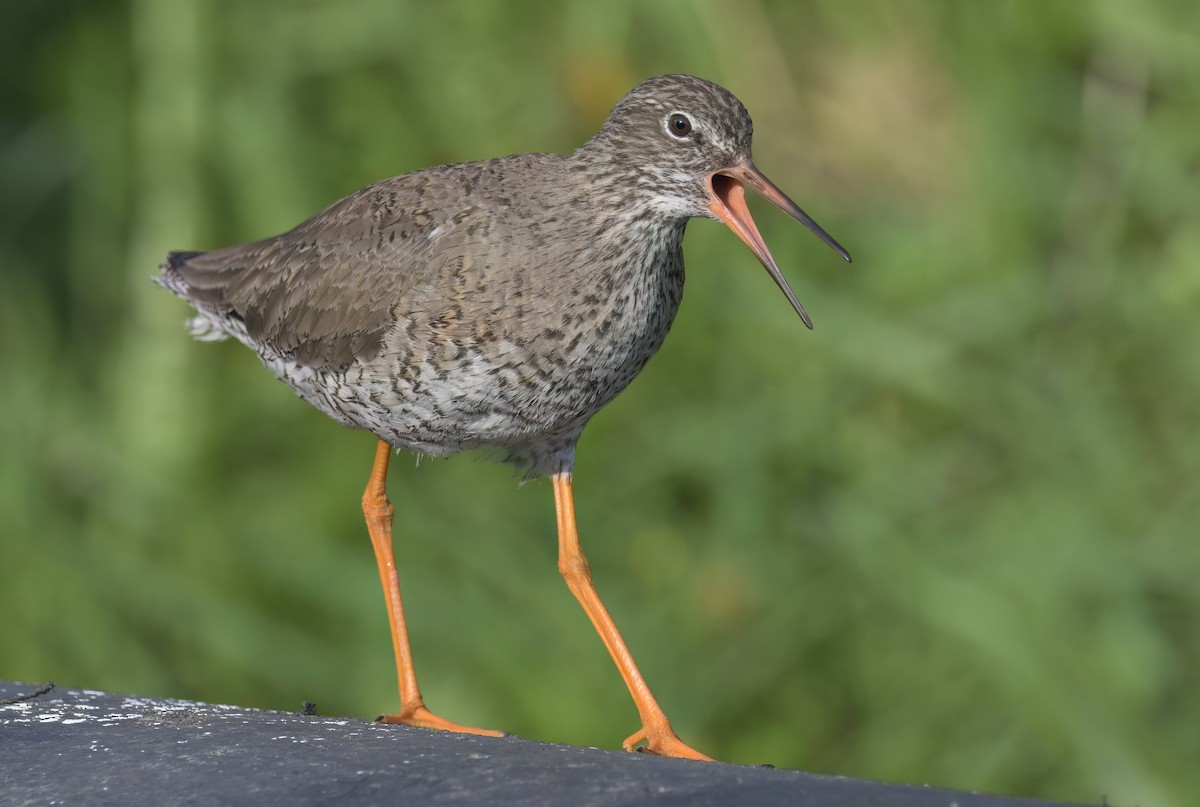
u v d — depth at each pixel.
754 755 11.02
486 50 14.45
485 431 8.38
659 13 14.50
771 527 12.17
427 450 8.77
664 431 12.76
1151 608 11.48
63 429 12.91
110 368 13.31
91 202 14.07
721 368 13.06
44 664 11.32
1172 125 13.95
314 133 14.14
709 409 12.83
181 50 13.54
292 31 14.34
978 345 12.92
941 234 13.68
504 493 12.38
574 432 8.64
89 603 11.60
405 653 9.00
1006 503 12.09
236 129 13.62
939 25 14.85
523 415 8.28
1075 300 13.20
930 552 11.73
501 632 11.42
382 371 8.36
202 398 12.93
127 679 11.37
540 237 8.12
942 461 12.44
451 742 6.46
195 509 12.31
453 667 11.34
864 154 14.50
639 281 8.27
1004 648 11.05
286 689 11.51
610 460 12.67
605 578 11.98
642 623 11.59
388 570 9.16
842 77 14.84
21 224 14.07
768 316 13.09
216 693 11.49
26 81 14.71
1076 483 12.09
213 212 13.50
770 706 11.27
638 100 8.38
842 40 14.97
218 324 9.66
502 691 11.11
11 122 14.54
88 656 11.38
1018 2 14.38
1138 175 13.68
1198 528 11.84
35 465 12.45
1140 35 14.03
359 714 11.24
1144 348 12.98
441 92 14.35
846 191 14.30
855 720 11.30
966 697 11.15
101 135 14.18
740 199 8.80
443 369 8.20
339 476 12.45
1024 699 10.88
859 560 11.77
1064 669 10.95
